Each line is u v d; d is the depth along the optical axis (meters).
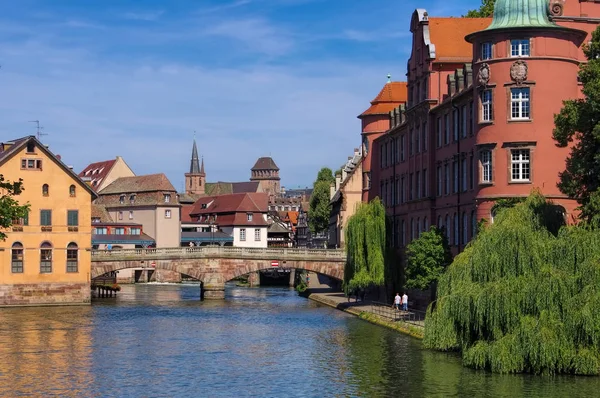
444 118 83.00
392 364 53.25
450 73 86.44
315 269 112.44
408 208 95.31
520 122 66.75
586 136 53.34
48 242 100.06
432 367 51.38
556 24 69.38
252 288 149.38
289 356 59.25
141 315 88.88
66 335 71.31
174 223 173.12
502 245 48.69
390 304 91.38
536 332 45.19
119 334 72.25
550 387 44.16
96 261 106.81
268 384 49.38
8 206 64.31
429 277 72.62
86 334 72.12
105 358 59.06
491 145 67.81
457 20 90.19
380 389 46.38
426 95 88.19
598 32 53.56
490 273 48.88
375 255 86.06
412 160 93.81
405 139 97.81
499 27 67.25
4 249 98.06
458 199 77.56
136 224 171.38
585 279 45.41
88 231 101.81
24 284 99.12
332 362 55.91
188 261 112.00
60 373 53.22
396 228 101.75
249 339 68.62
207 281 112.81
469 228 74.75
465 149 75.94
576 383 44.78
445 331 49.78
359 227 86.38
